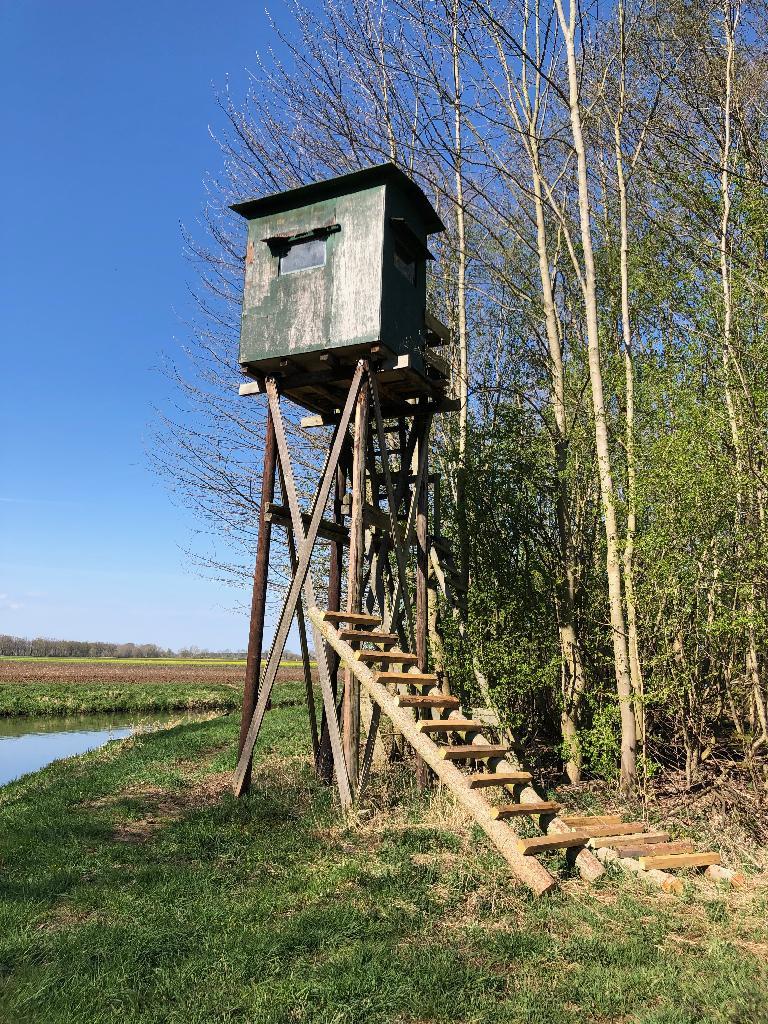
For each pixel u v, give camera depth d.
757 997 3.95
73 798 9.02
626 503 9.09
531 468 10.38
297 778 9.30
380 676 7.36
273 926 4.82
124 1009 3.82
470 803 6.26
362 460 8.47
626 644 9.28
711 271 9.40
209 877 5.77
